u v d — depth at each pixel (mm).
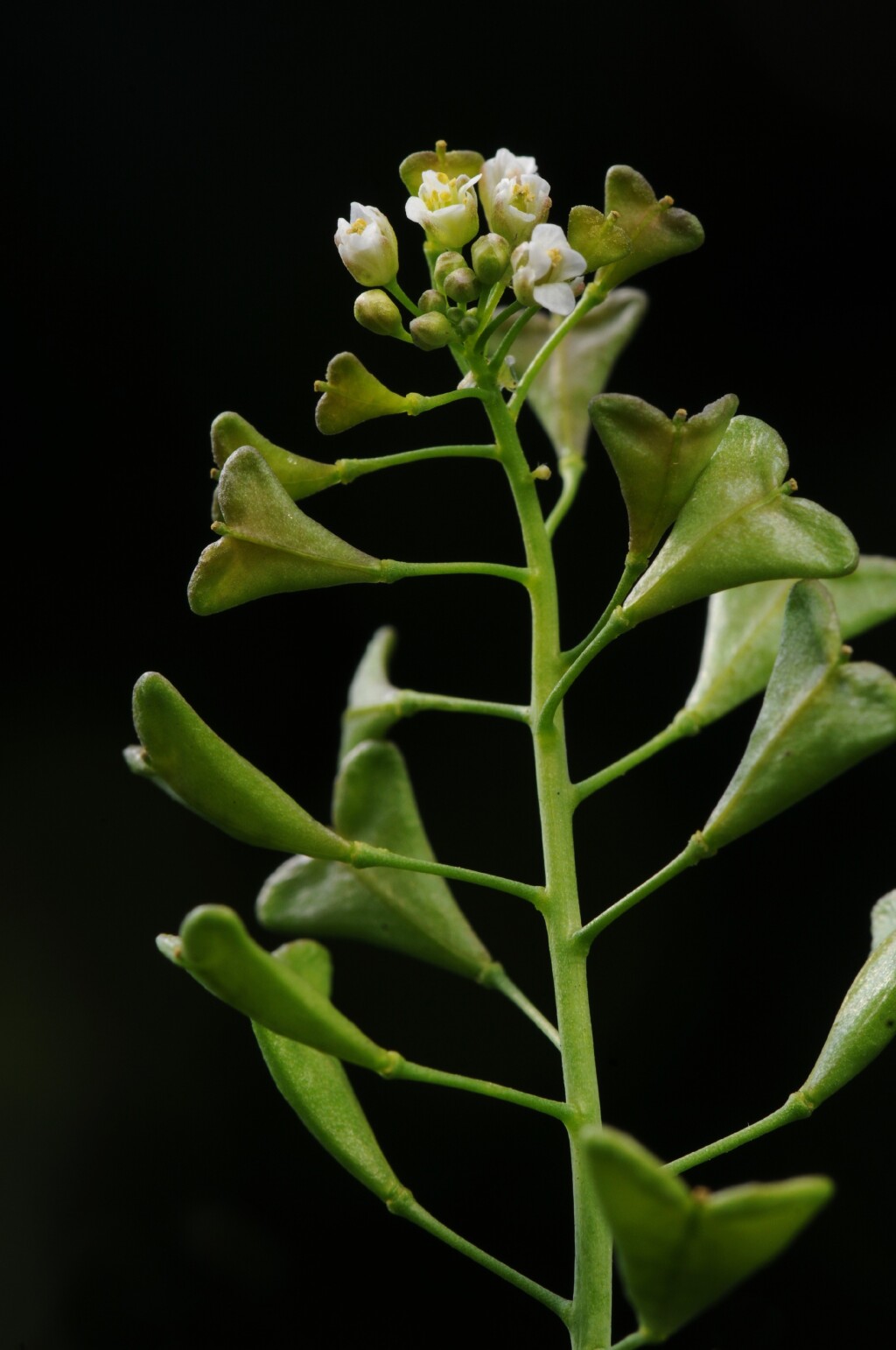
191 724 138
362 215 140
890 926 143
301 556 139
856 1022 138
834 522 137
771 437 138
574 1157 140
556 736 142
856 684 138
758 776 138
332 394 140
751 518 137
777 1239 127
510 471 142
